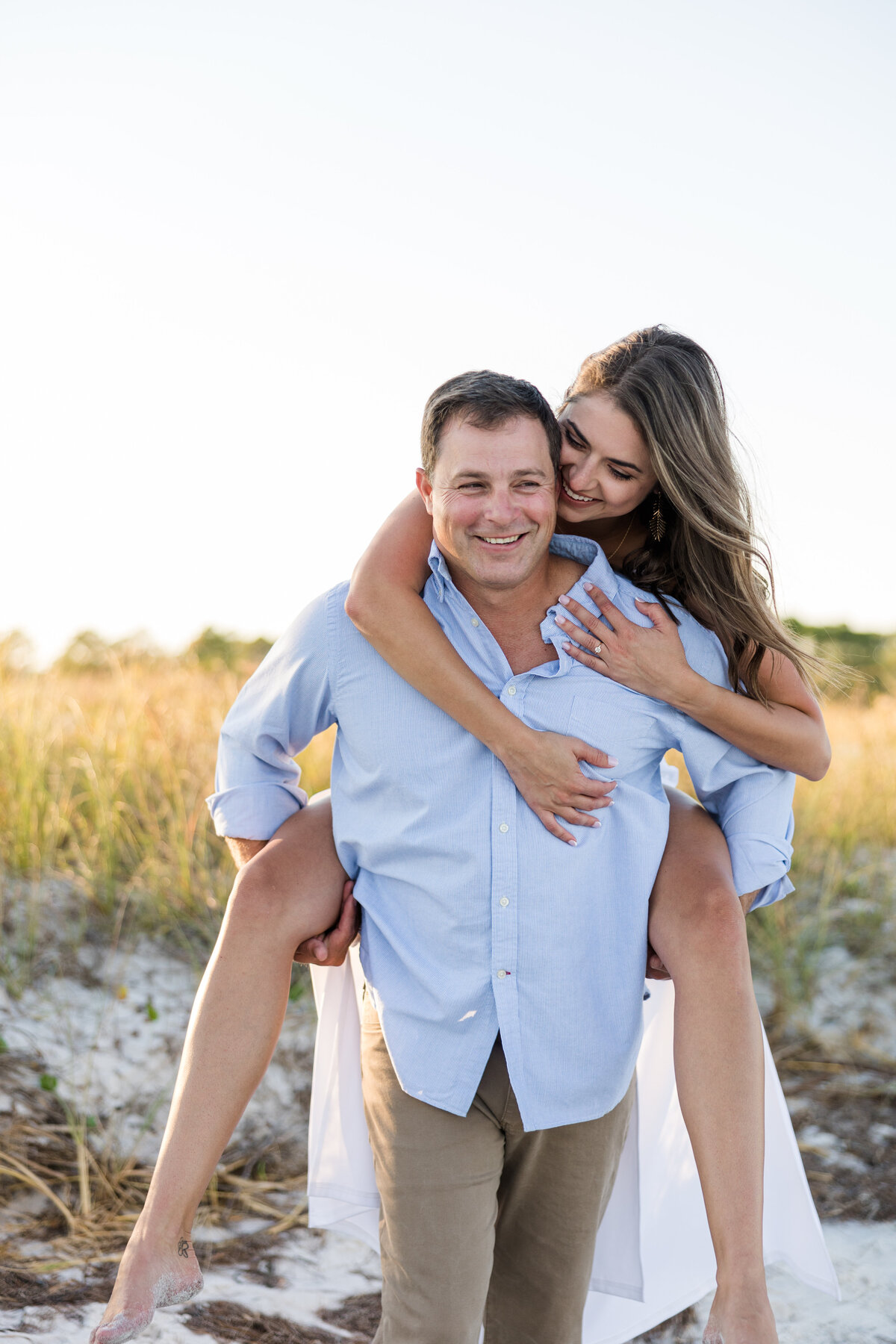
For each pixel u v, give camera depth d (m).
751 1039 2.10
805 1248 2.54
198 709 5.97
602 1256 2.56
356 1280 3.37
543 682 2.22
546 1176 2.25
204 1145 2.14
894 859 6.74
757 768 2.40
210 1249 3.45
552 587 2.33
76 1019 4.23
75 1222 3.38
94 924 4.70
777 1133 2.55
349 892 2.35
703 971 2.14
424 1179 2.11
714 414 2.43
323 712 2.36
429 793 2.17
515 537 2.12
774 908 5.71
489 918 2.14
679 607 2.41
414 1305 2.08
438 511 2.15
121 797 5.30
